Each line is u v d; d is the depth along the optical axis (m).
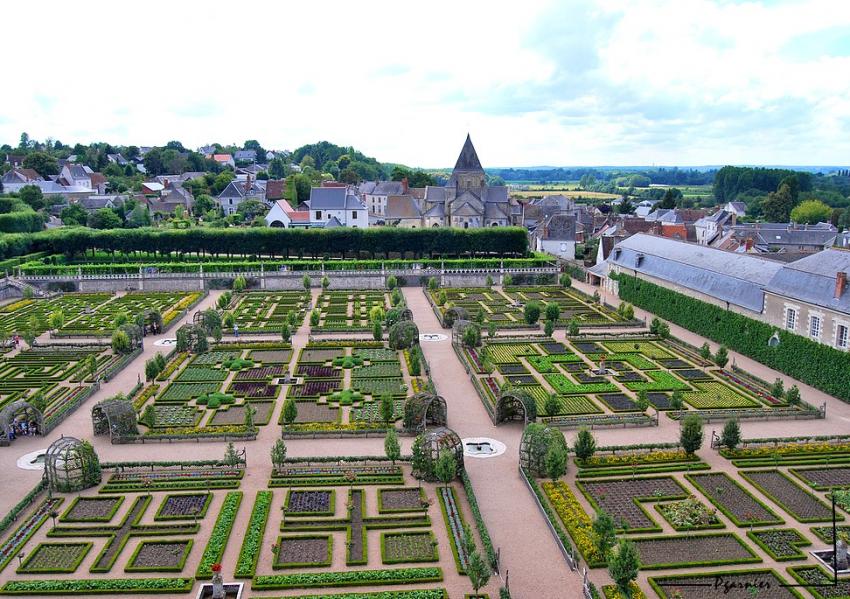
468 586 54.94
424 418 82.06
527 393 85.25
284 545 60.44
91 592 53.72
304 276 181.25
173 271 186.88
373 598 52.91
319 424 85.12
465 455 78.50
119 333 114.75
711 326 128.62
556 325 137.88
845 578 55.28
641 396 90.12
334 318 143.88
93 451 71.25
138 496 68.44
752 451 78.12
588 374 106.44
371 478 72.00
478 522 61.78
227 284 182.75
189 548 59.16
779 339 108.75
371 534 62.38
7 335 125.00
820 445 79.75
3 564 57.09
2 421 81.31
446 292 174.00
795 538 61.34
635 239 177.50
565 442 74.06
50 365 111.25
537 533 62.53
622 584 52.03
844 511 65.62
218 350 119.31
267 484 70.88
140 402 92.56
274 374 106.69
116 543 60.50
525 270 191.12
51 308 155.88
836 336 97.44
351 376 105.25
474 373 106.75
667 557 58.56
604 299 169.88
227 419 88.62
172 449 79.56
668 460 76.06
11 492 69.44
